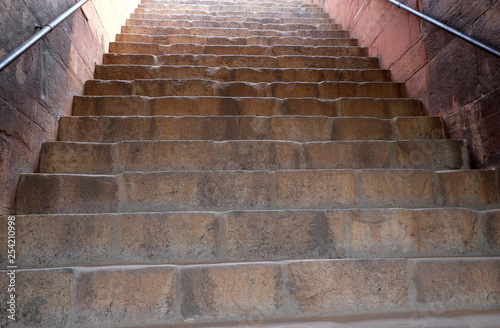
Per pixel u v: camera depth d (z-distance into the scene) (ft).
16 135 6.73
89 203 6.75
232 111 9.89
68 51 9.58
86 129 8.66
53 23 7.82
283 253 6.12
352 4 16.87
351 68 13.80
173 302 5.20
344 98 10.31
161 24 17.80
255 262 5.54
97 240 5.88
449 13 9.54
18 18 7.04
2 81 6.34
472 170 7.47
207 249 6.06
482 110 8.29
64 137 8.59
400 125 9.35
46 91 8.12
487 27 8.23
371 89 11.51
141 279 5.21
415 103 10.57
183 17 19.08
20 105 6.92
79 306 5.03
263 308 5.32
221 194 6.95
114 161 7.70
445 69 9.67
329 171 7.18
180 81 10.87
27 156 7.11
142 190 6.86
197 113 9.80
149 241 5.98
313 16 20.75
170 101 9.81
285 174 7.11
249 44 15.85
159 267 5.29
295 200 7.04
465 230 6.43
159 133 8.71
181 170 7.73
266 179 7.07
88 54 11.33
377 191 7.23
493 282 5.56
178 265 5.40
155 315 5.14
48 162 7.57
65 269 5.10
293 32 17.29
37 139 7.56
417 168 8.28
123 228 5.98
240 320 5.22
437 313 5.31
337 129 9.14
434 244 6.35
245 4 22.43
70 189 6.74
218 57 13.48
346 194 7.14
